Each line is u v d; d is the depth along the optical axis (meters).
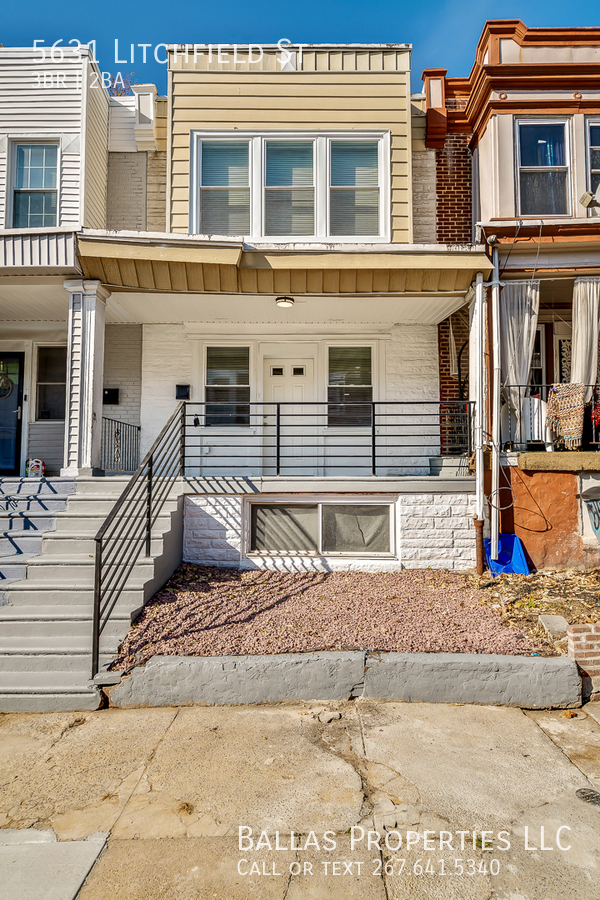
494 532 6.96
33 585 5.45
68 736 4.00
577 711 4.46
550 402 7.46
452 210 9.23
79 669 4.70
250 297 7.69
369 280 7.33
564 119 8.03
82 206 8.46
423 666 4.57
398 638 4.99
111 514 4.83
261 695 4.52
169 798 3.23
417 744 3.86
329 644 4.87
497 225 7.25
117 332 9.23
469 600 5.99
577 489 7.18
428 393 9.20
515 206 7.88
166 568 6.27
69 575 5.77
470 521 7.23
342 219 8.52
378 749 3.79
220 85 8.53
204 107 8.51
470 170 9.30
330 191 8.53
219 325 9.08
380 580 6.69
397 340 9.26
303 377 9.52
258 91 8.54
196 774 3.48
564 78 7.92
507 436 7.54
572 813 3.10
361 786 3.34
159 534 6.35
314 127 8.53
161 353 9.18
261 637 4.98
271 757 3.68
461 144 9.37
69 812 3.11
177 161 8.44
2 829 2.96
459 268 7.15
